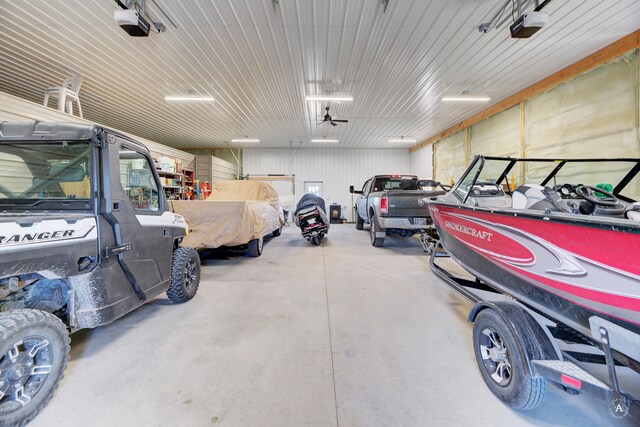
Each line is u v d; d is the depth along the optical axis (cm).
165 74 528
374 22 372
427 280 377
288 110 752
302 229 644
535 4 321
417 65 492
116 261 192
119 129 948
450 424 134
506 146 668
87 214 173
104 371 176
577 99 486
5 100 401
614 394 101
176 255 288
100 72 518
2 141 175
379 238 614
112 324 244
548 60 477
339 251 583
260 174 1305
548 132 547
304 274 408
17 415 129
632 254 101
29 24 379
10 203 174
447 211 256
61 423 134
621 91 416
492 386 155
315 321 251
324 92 623
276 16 360
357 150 1309
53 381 145
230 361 187
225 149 1305
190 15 359
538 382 131
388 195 510
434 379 169
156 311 274
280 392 157
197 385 163
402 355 195
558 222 131
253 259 510
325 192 1308
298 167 1305
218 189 683
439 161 1020
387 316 262
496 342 158
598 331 111
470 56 464
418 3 335
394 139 1127
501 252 182
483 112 748
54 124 176
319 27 384
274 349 203
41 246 139
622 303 107
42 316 141
